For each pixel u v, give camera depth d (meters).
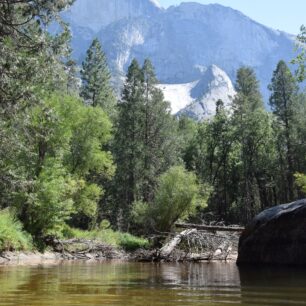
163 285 7.39
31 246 21.55
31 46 14.05
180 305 4.93
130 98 52.91
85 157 33.47
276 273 10.45
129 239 30.44
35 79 14.97
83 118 33.16
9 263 16.03
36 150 24.53
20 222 22.61
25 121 16.27
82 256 22.92
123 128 52.22
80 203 32.62
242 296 5.80
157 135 53.16
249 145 56.59
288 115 57.09
